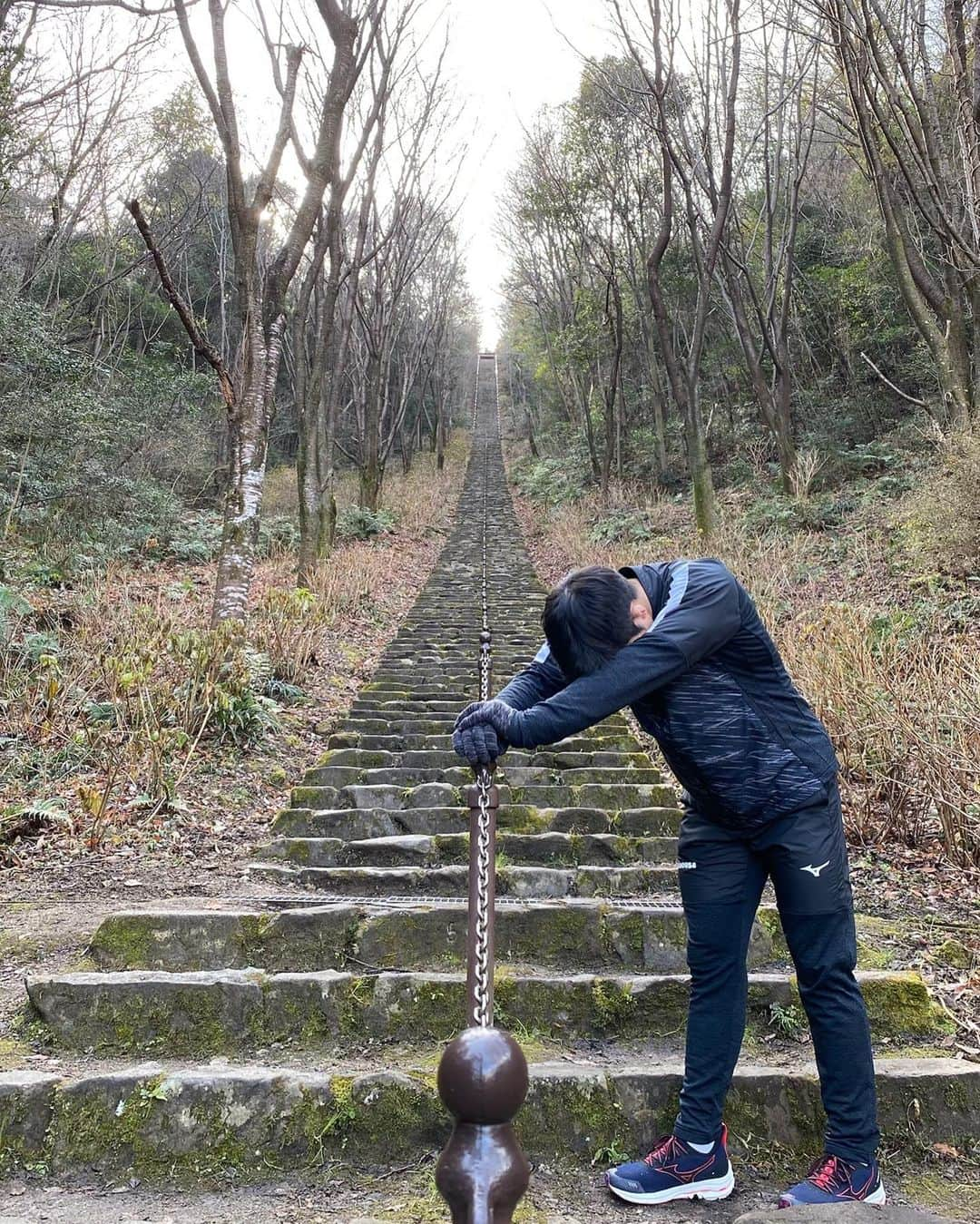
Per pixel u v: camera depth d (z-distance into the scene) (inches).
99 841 161.6
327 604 382.3
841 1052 80.7
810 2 367.2
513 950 126.4
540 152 700.7
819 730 85.4
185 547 463.8
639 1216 81.7
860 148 505.7
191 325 277.4
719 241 462.9
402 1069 98.3
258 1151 88.0
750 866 85.9
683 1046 107.3
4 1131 88.0
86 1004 105.6
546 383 1125.7
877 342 582.2
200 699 221.0
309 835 177.0
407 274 703.1
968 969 121.8
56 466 417.7
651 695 83.4
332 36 309.0
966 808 157.2
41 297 622.5
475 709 77.1
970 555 313.0
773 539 418.6
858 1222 73.5
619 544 542.6
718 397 769.6
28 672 227.6
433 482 1013.8
